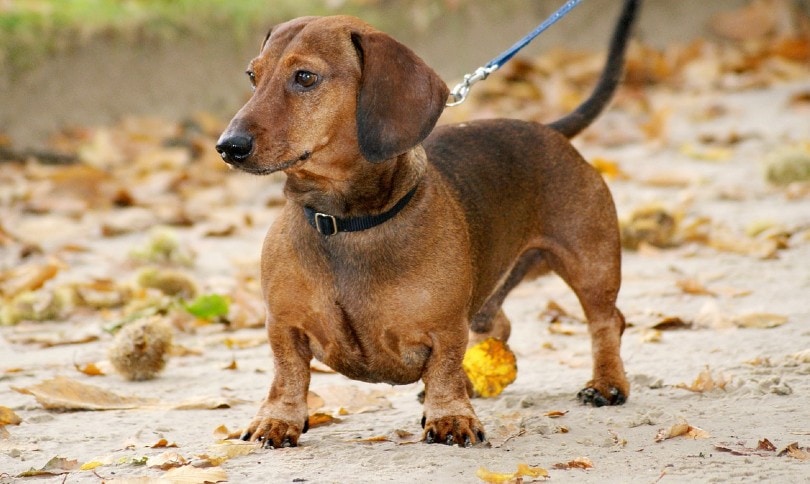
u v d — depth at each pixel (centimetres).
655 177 1440
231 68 1886
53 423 705
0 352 905
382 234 632
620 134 1705
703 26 2222
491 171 725
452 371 651
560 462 590
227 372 836
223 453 616
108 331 939
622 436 640
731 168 1503
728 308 938
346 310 636
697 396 718
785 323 877
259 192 1521
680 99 1884
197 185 1545
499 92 1906
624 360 820
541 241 763
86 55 1777
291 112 612
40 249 1238
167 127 1733
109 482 562
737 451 596
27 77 1723
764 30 2200
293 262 641
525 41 800
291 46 626
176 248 1177
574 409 710
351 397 747
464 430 636
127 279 1131
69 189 1464
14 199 1440
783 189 1374
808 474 555
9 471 603
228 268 1180
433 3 2052
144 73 1816
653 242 1173
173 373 840
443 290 638
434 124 623
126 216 1382
